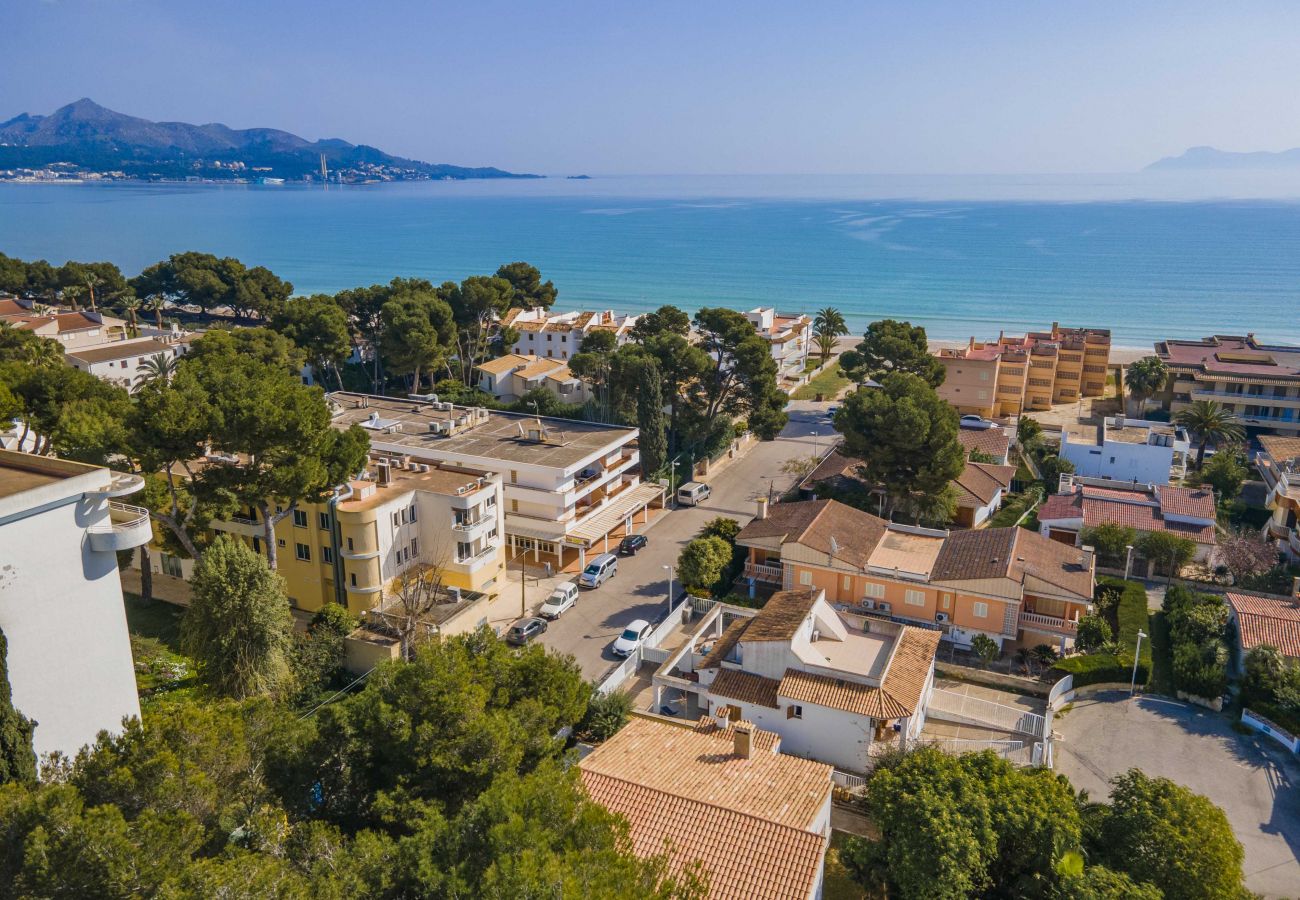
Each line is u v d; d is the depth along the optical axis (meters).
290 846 24.59
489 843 21.34
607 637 61.00
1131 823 32.88
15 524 35.22
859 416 75.75
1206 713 52.84
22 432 72.06
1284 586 67.88
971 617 59.16
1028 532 65.00
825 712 44.53
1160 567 71.56
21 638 35.81
